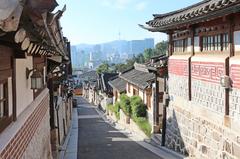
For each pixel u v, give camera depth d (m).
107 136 24.22
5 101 5.61
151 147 18.59
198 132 13.04
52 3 3.33
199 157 12.90
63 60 18.05
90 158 16.22
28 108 7.68
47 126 11.56
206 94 12.27
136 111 25.53
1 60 5.17
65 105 27.84
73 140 22.73
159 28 15.32
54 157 15.50
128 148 18.52
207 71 12.13
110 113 40.50
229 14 9.59
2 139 5.10
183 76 14.65
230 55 10.38
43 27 4.13
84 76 98.88
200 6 11.09
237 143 9.81
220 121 11.05
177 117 15.55
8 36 3.83
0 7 2.73
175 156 14.95
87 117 42.91
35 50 6.07
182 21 12.24
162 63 17.42
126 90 33.91
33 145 7.98
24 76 7.38
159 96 20.95
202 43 12.88
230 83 10.33
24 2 2.87
